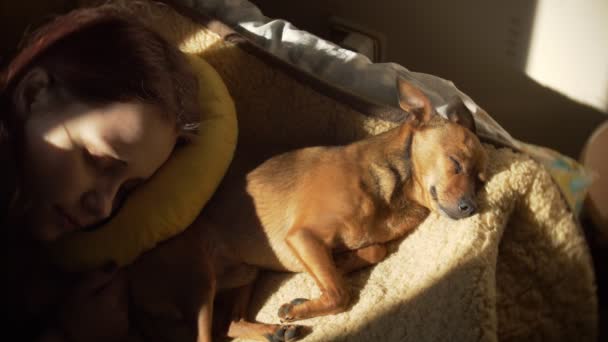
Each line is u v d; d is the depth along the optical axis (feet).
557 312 4.21
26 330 3.90
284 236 4.01
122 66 3.68
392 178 3.91
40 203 3.73
